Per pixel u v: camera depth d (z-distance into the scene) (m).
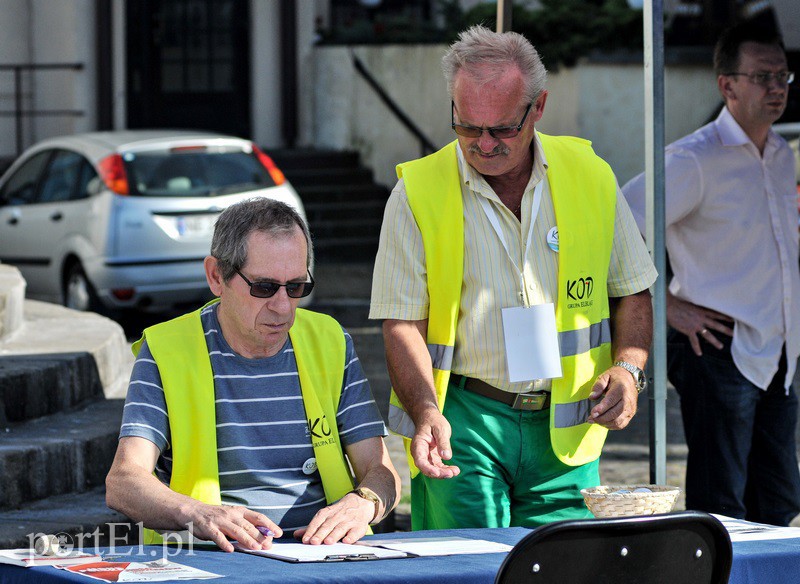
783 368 5.83
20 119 19.66
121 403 7.61
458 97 4.36
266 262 4.12
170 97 21.03
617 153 16.98
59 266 13.05
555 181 4.62
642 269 4.86
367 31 20.73
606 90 16.88
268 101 21.23
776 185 5.85
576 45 16.86
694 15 17.77
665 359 5.39
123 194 12.52
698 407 5.81
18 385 6.85
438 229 4.59
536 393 4.66
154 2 20.75
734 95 5.76
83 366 7.55
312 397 4.34
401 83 19.39
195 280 12.62
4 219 13.72
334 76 20.67
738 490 5.79
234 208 4.21
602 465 8.40
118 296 12.46
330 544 3.83
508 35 4.41
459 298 4.62
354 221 18.81
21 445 6.25
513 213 4.60
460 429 4.69
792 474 5.92
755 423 5.92
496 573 3.28
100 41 20.06
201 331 4.31
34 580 3.33
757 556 3.54
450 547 3.73
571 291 4.62
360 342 12.70
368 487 4.20
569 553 3.20
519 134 4.37
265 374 4.31
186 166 12.91
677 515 3.26
